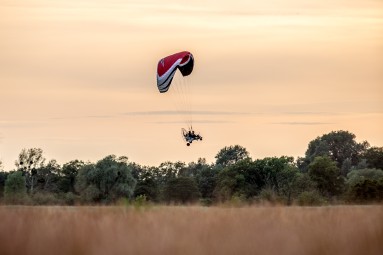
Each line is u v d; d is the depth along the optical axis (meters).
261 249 72.50
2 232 79.19
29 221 86.88
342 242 75.62
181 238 75.69
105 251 70.88
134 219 90.12
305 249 73.00
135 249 71.19
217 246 73.12
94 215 93.81
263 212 99.06
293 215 97.50
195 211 99.50
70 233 77.75
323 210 105.69
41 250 72.50
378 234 77.56
